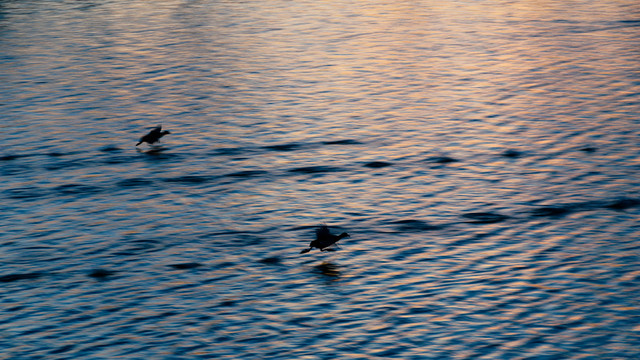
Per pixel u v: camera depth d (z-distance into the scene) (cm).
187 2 6438
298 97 3912
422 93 3934
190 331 2039
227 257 2422
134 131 3516
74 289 2248
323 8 6106
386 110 3706
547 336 1977
